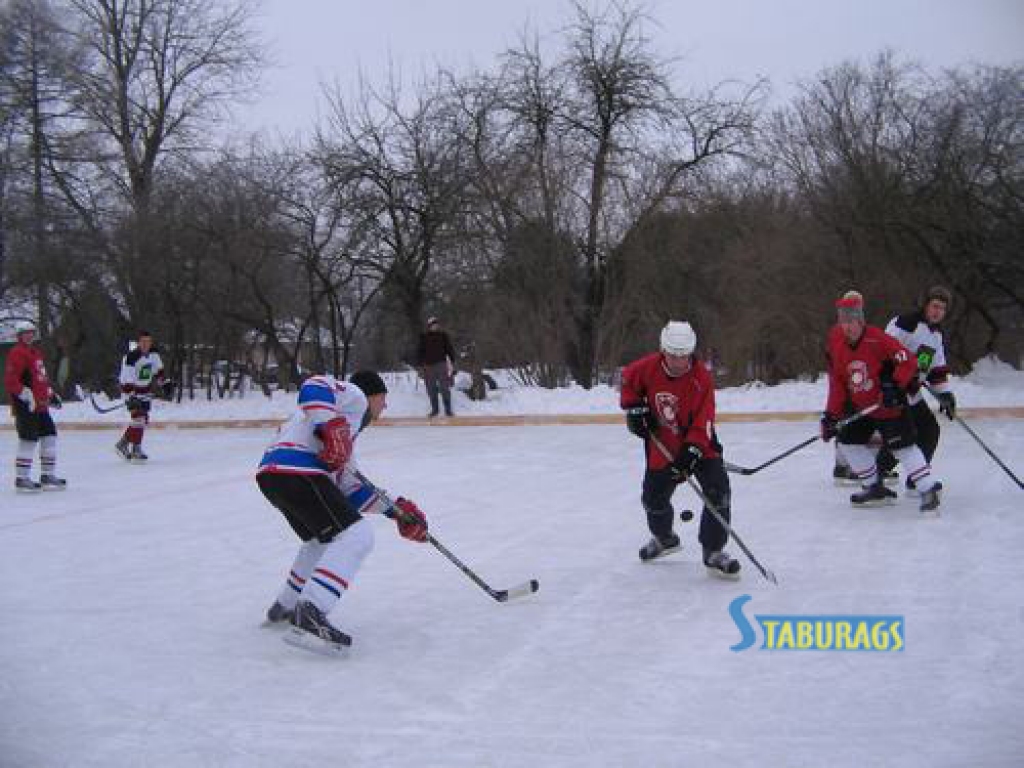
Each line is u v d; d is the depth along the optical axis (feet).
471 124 58.49
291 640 14.76
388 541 22.58
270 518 26.23
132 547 23.15
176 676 14.06
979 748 10.79
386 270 58.85
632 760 10.80
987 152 53.62
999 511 22.70
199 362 73.05
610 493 28.04
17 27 80.38
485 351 58.80
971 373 53.88
